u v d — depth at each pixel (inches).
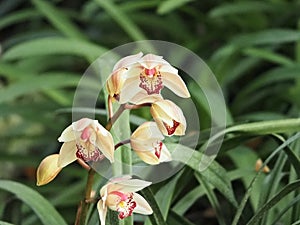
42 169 32.9
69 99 68.0
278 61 66.8
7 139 71.6
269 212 41.8
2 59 65.4
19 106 67.0
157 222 36.3
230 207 42.6
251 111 70.5
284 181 47.8
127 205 32.0
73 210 58.7
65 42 64.7
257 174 38.1
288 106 69.5
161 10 67.5
